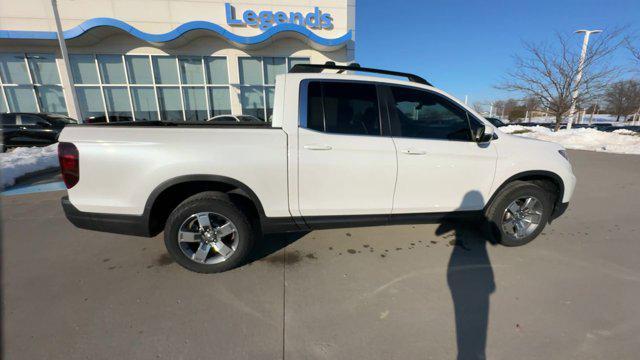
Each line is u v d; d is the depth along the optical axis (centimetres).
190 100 1462
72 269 291
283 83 273
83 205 253
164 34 1264
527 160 316
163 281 273
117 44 1351
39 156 765
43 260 307
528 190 322
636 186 611
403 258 313
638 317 227
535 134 1669
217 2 1359
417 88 298
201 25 1272
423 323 221
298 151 265
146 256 317
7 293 253
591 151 1145
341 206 283
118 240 353
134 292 256
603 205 488
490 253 324
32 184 618
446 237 362
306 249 333
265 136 262
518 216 331
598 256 320
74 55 1346
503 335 209
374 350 197
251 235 280
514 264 302
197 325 219
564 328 215
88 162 246
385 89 290
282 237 361
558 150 337
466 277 280
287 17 1404
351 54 1505
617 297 251
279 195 270
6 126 1019
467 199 310
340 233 373
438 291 259
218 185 278
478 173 305
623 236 370
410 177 288
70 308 235
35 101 1376
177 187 271
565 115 1731
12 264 299
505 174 313
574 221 418
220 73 1460
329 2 1422
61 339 204
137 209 254
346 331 213
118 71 1385
